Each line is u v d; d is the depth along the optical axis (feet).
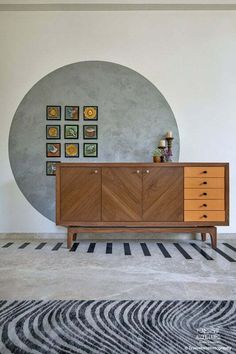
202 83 13.25
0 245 11.83
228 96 13.25
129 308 6.14
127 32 13.20
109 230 11.23
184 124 13.25
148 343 4.93
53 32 13.19
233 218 13.20
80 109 13.21
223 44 13.24
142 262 9.50
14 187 13.20
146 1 12.69
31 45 13.17
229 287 7.29
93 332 5.25
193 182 11.18
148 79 13.25
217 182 11.22
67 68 13.20
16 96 13.19
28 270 8.64
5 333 5.20
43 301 6.47
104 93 13.21
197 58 13.24
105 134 13.21
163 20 13.20
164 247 11.59
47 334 5.18
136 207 11.18
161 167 11.19
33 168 13.20
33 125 13.20
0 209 13.17
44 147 13.19
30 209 13.20
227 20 13.20
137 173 11.15
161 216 11.18
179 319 5.71
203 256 10.25
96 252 10.77
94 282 7.65
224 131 13.26
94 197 11.18
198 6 12.90
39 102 13.19
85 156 13.21
